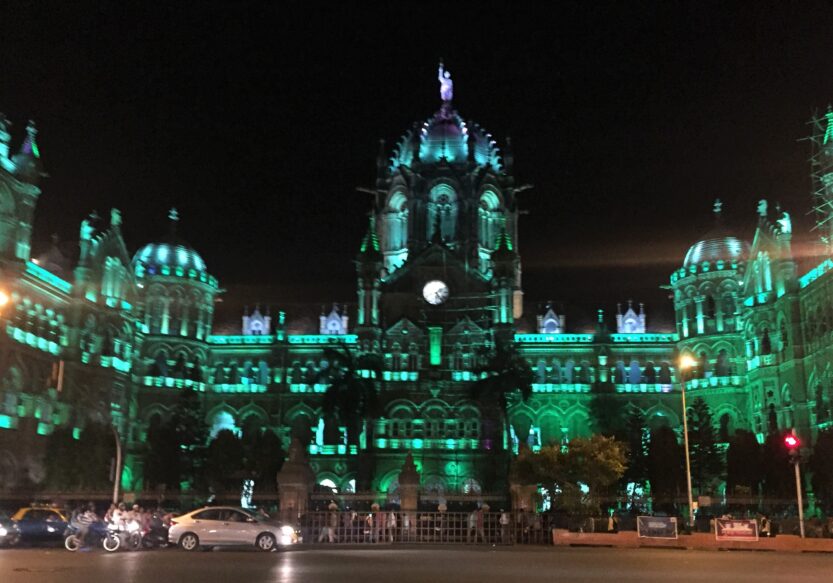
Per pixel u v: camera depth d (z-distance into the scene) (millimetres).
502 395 90188
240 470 86750
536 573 29594
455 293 107438
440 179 116000
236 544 41250
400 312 107125
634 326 112500
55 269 93688
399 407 102312
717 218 109312
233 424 108000
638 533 48188
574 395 106188
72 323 91000
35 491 70125
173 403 104188
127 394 101188
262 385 110062
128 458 99812
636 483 86625
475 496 62219
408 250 112938
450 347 104812
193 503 77812
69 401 88562
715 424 99812
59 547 44438
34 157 83875
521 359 94562
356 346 106875
